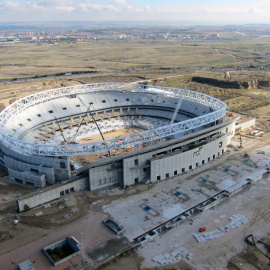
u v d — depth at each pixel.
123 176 105.81
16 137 135.75
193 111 162.12
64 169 105.44
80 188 105.44
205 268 70.38
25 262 71.75
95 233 83.06
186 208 93.62
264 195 101.19
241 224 86.06
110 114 180.12
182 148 117.69
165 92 185.38
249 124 166.00
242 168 119.12
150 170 108.31
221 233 82.38
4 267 71.56
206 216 90.12
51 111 168.38
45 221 88.56
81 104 179.62
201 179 111.44
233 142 145.38
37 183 106.88
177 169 114.88
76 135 156.50
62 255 74.56
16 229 85.25
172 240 80.19
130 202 97.62
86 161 126.38
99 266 71.38
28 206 93.94
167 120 170.62
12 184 110.38
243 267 70.69
